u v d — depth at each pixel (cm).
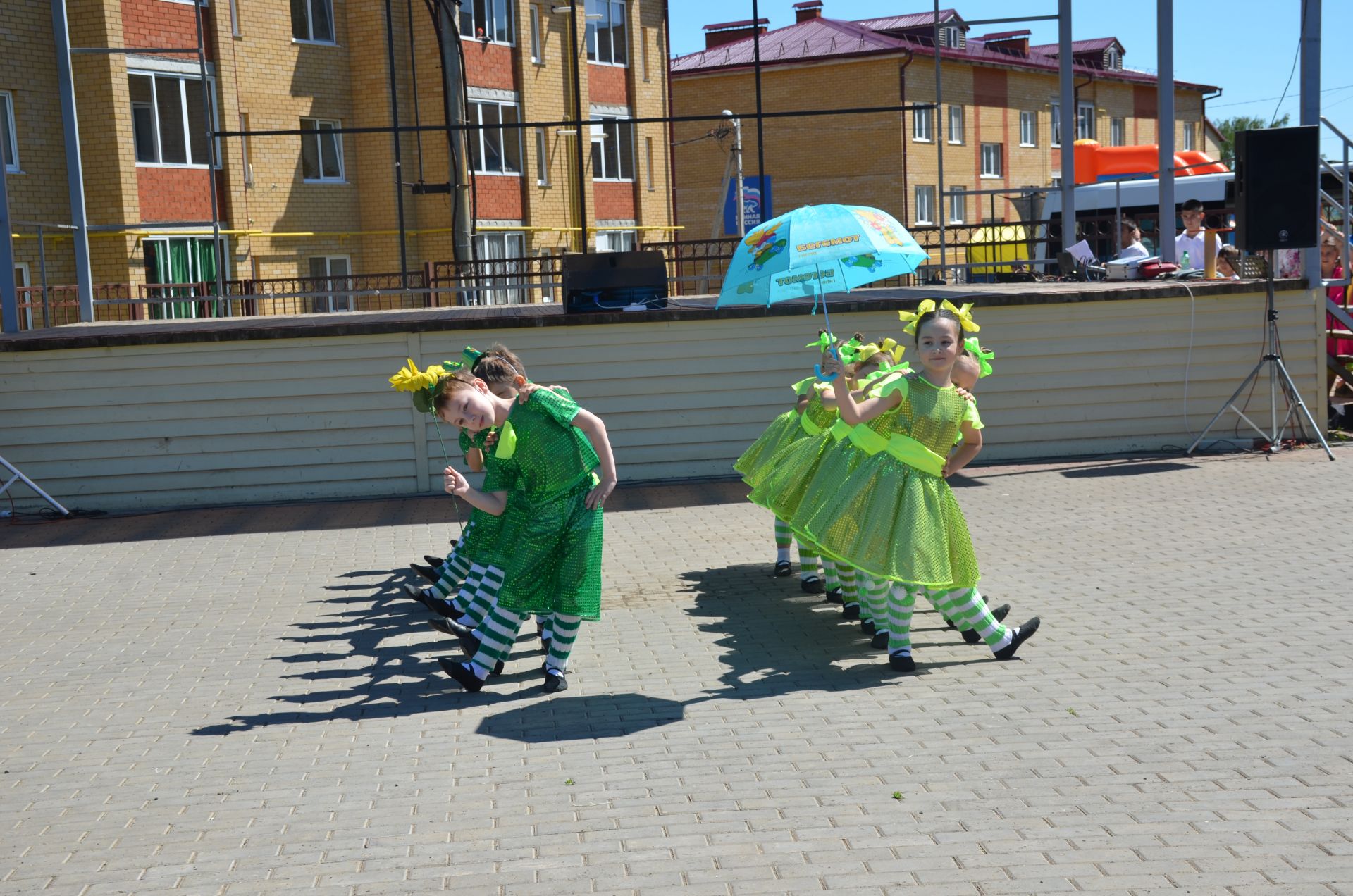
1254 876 340
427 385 562
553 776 444
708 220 3728
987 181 3916
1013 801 399
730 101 3675
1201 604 630
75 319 1986
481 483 1091
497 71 2720
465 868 371
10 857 394
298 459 1071
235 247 2352
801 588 722
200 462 1064
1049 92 4150
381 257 2620
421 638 648
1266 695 488
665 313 1076
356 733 503
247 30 2378
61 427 1053
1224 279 1221
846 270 617
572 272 1093
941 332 546
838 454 575
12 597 773
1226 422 1130
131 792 445
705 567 785
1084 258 1504
